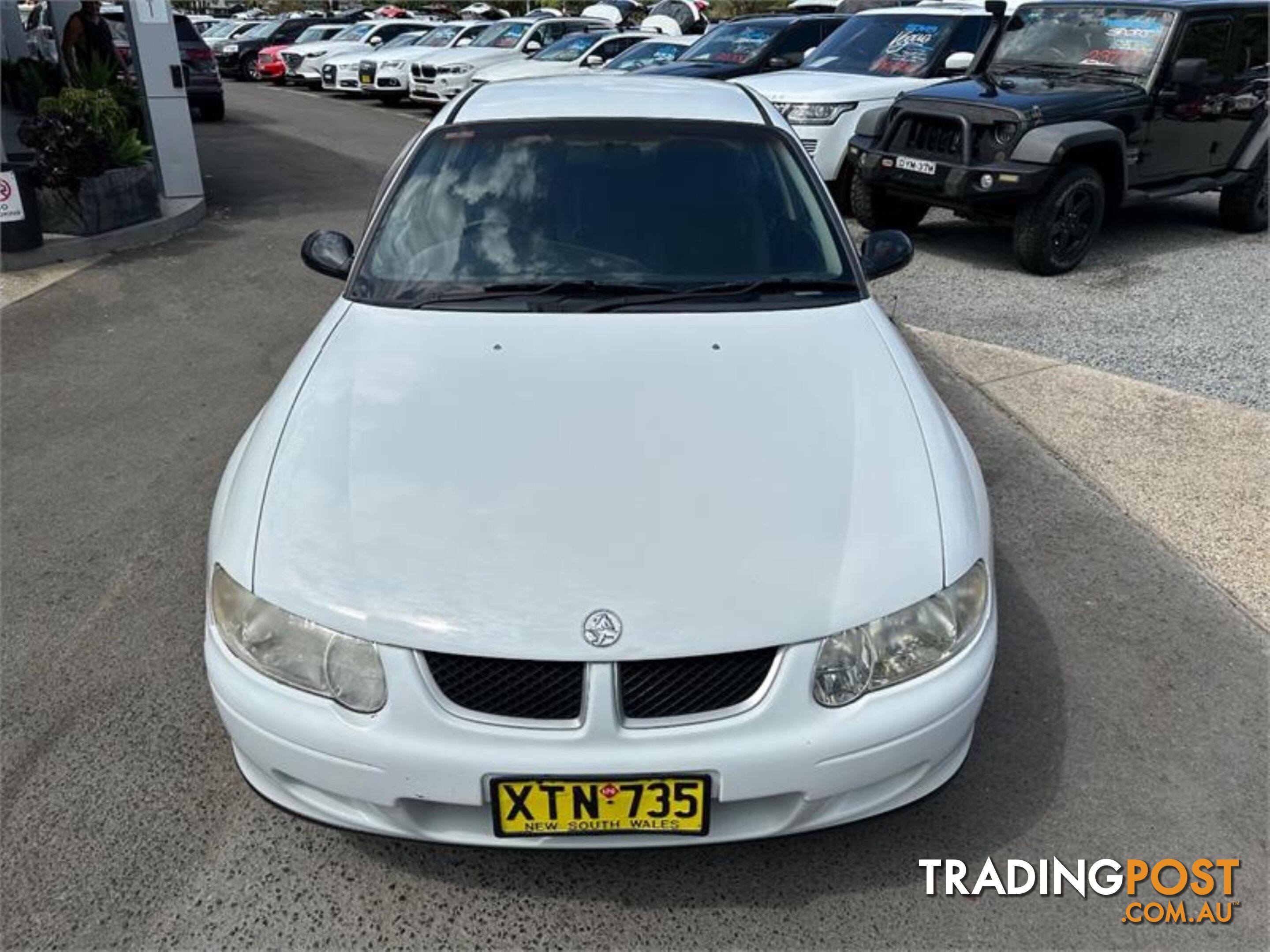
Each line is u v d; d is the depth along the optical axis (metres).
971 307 6.18
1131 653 2.98
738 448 2.25
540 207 3.04
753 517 2.07
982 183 6.59
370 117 17.00
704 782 1.90
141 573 3.41
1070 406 4.72
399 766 1.91
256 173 10.95
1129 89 6.91
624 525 2.04
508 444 2.25
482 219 3.02
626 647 1.87
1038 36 7.68
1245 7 7.23
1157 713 2.73
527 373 2.49
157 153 8.71
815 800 1.96
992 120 6.57
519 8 40.84
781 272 2.93
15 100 12.41
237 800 2.44
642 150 3.17
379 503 2.11
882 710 1.96
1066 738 2.64
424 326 2.70
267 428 2.42
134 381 5.10
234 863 2.26
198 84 15.19
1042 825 2.38
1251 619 3.15
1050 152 6.32
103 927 2.11
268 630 1.99
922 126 7.05
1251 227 8.02
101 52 11.46
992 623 2.17
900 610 1.99
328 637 1.94
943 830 2.36
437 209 3.06
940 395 4.83
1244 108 7.48
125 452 4.31
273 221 8.62
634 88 3.55
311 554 2.03
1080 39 7.42
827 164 8.16
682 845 1.98
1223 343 5.52
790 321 2.73
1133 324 5.85
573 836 1.96
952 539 2.12
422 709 1.89
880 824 2.38
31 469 4.15
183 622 3.14
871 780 1.98
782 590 1.95
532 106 3.34
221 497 2.39
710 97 3.48
